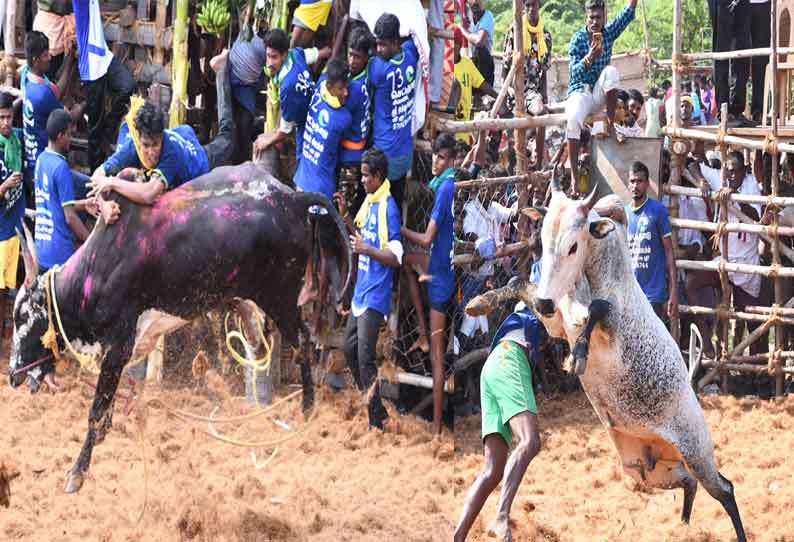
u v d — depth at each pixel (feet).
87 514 24.97
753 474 31.35
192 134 28.55
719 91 46.68
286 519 25.43
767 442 34.73
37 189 35.09
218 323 35.58
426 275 33.09
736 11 45.83
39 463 28.14
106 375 26.21
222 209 26.40
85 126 43.24
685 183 43.55
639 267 38.34
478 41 42.27
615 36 39.55
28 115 37.88
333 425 32.81
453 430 34.65
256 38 35.01
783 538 26.13
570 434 34.65
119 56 41.09
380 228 32.09
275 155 34.60
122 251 25.96
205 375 35.24
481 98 49.55
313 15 33.60
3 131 38.65
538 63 47.34
